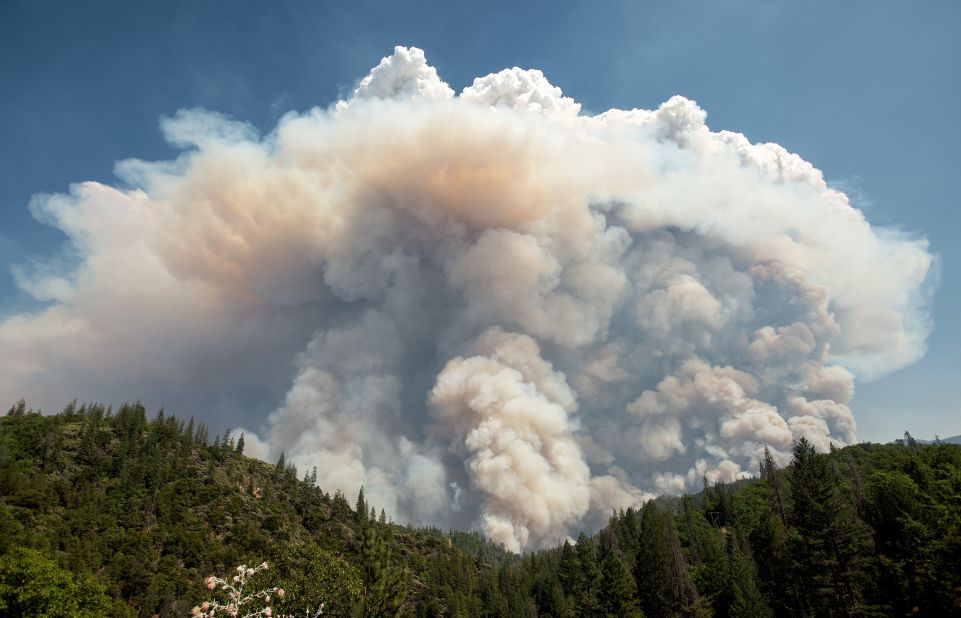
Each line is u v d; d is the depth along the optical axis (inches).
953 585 2469.2
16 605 2183.8
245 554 6358.3
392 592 2630.4
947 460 4495.6
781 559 3826.3
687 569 4933.6
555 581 5871.1
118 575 5108.3
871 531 3467.0
